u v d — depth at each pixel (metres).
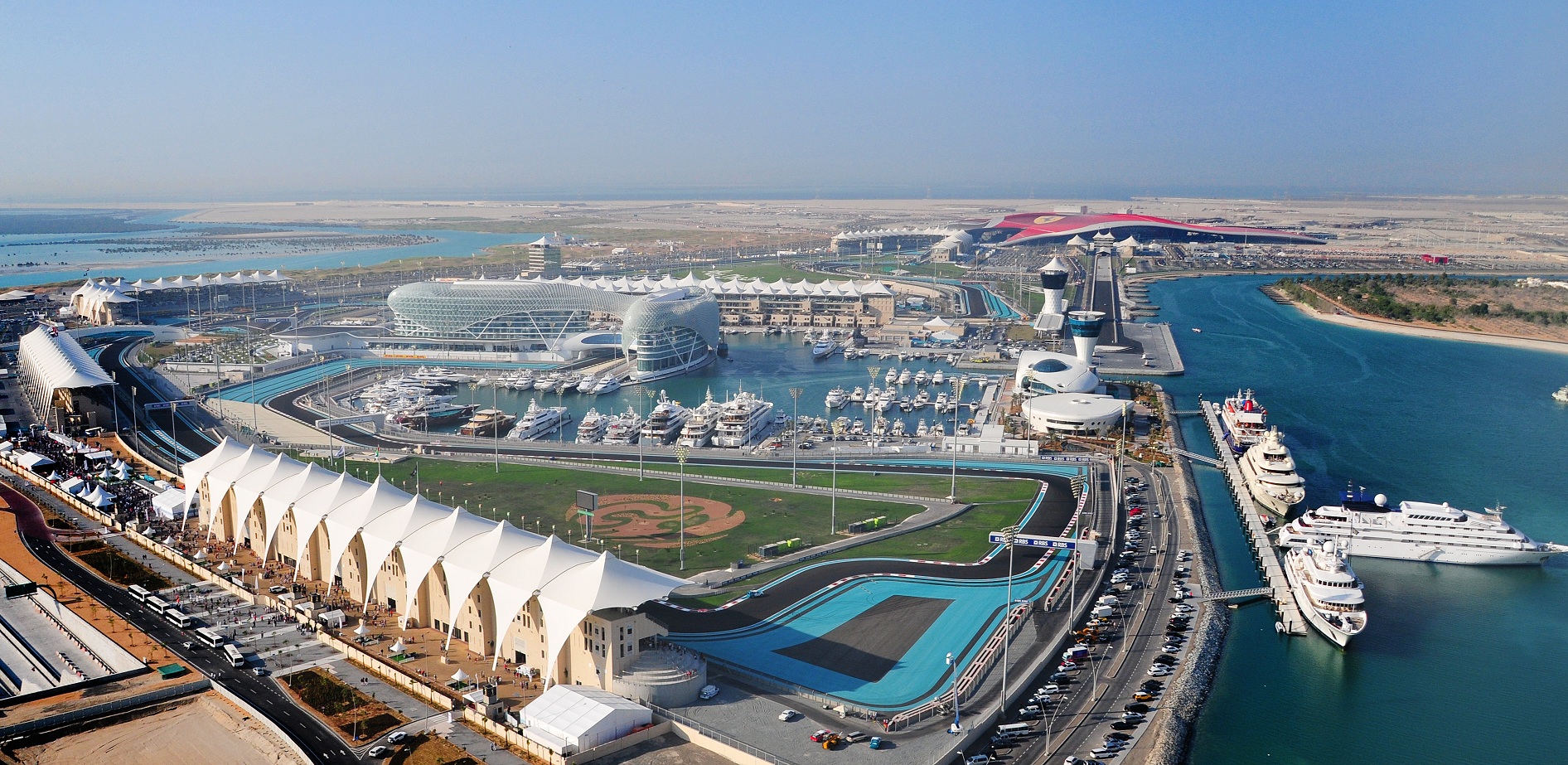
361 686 189.62
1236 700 191.12
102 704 181.88
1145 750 168.00
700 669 185.38
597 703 170.25
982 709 178.50
